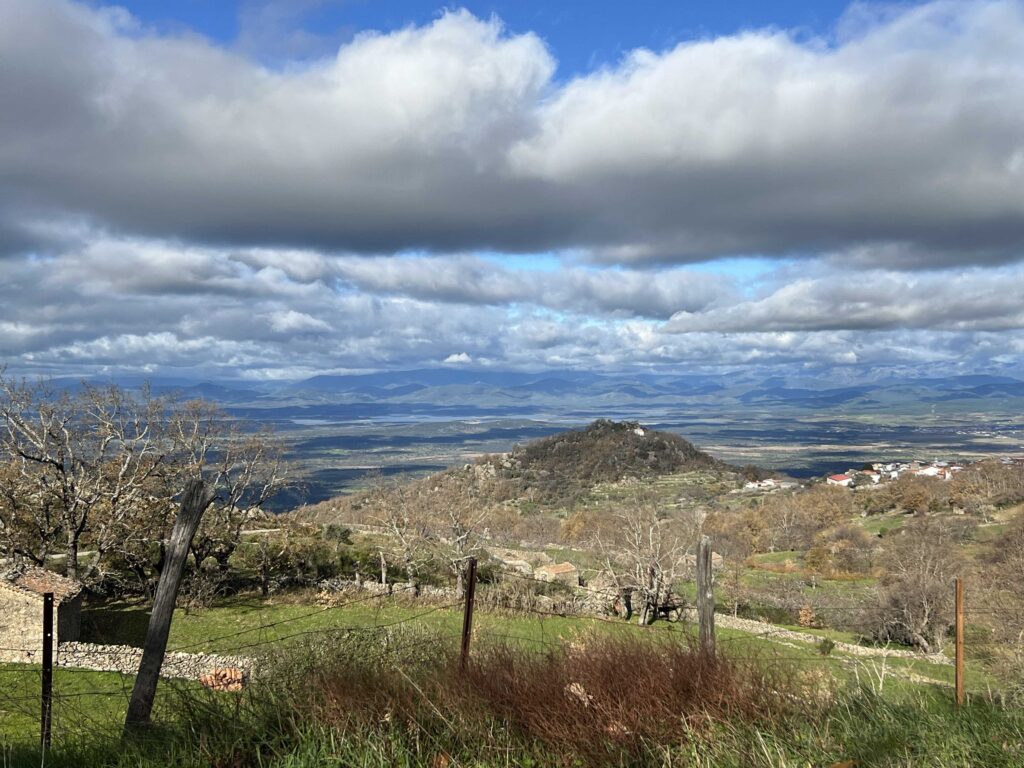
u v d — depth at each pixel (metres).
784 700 5.70
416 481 106.88
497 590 32.47
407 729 4.98
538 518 80.00
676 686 5.54
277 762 4.55
